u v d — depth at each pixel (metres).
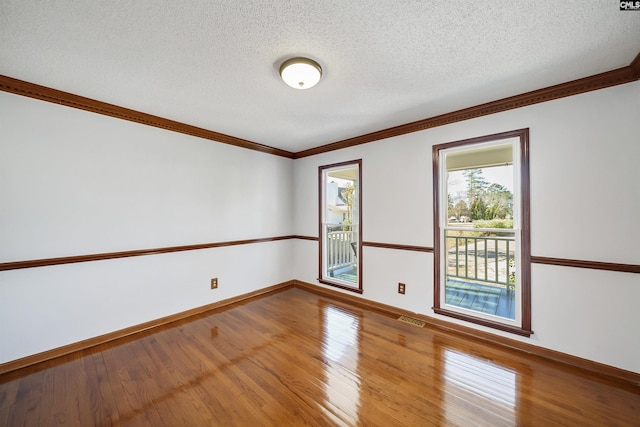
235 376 1.92
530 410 1.59
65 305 2.25
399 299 3.06
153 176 2.79
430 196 2.82
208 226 3.26
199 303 3.15
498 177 2.66
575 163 2.04
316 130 3.19
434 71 1.89
